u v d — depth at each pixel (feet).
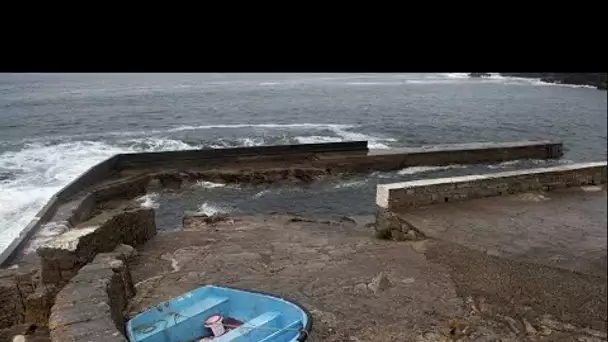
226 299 20.53
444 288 24.14
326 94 274.77
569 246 29.63
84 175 71.15
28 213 53.36
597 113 192.03
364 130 147.43
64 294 17.97
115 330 15.62
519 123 167.02
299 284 24.57
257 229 38.19
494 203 36.63
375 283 24.38
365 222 51.11
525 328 20.70
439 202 36.01
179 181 84.02
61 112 81.15
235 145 113.39
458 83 395.14
